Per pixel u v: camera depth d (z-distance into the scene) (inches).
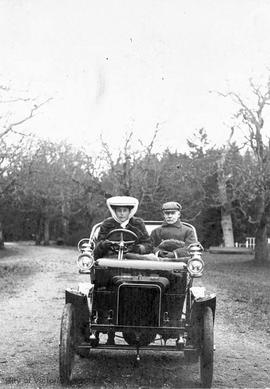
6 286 682.2
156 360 310.0
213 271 1078.4
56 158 2082.9
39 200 2512.3
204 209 1876.2
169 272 273.7
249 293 645.3
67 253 1860.2
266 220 1318.9
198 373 284.8
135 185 1503.4
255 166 1240.2
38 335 377.1
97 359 309.7
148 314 261.3
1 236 2244.1
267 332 398.0
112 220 306.5
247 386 263.6
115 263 272.1
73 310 265.7
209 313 262.2
